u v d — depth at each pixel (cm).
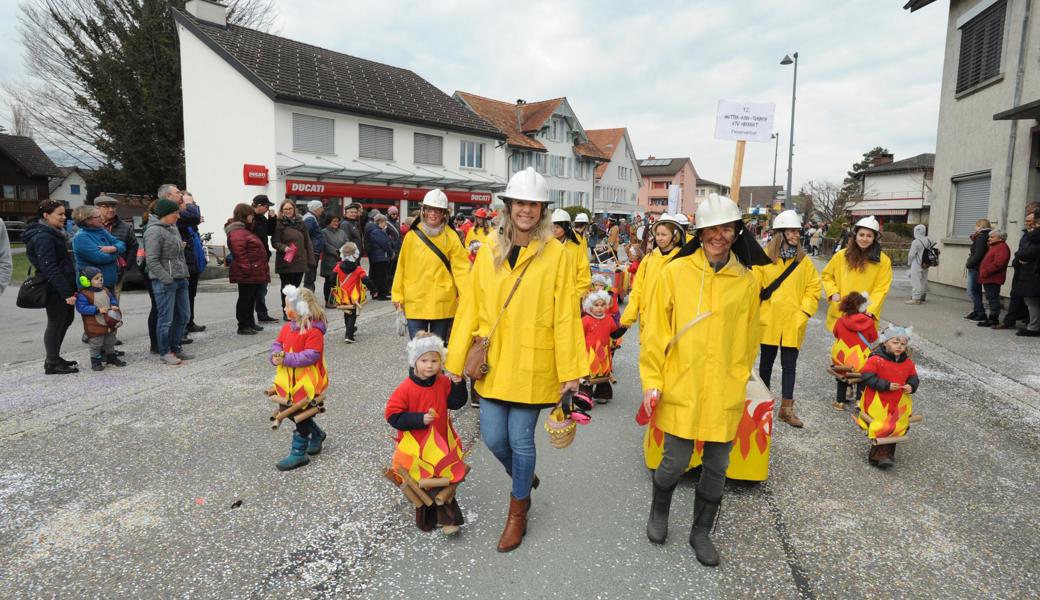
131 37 2786
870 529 345
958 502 378
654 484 322
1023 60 1107
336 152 2403
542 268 299
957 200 1380
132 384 595
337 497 373
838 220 3069
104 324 635
